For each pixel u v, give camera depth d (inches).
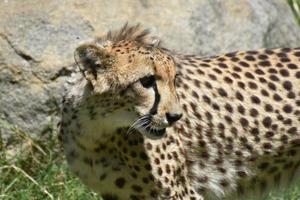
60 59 819.4
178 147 667.4
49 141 822.5
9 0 840.9
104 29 838.5
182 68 685.9
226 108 689.0
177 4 877.8
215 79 692.7
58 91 816.9
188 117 677.3
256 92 696.4
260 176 711.1
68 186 791.7
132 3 860.6
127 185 665.6
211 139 685.9
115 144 656.4
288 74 703.7
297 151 706.8
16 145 821.2
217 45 884.0
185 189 676.1
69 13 837.2
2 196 772.0
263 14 933.2
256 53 716.7
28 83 816.9
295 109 697.6
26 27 828.0
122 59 628.1
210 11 890.1
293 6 1050.1
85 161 665.0
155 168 658.2
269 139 697.6
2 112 818.8
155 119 625.9
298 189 791.1
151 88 625.9
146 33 661.9
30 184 791.7
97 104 635.5
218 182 697.6
